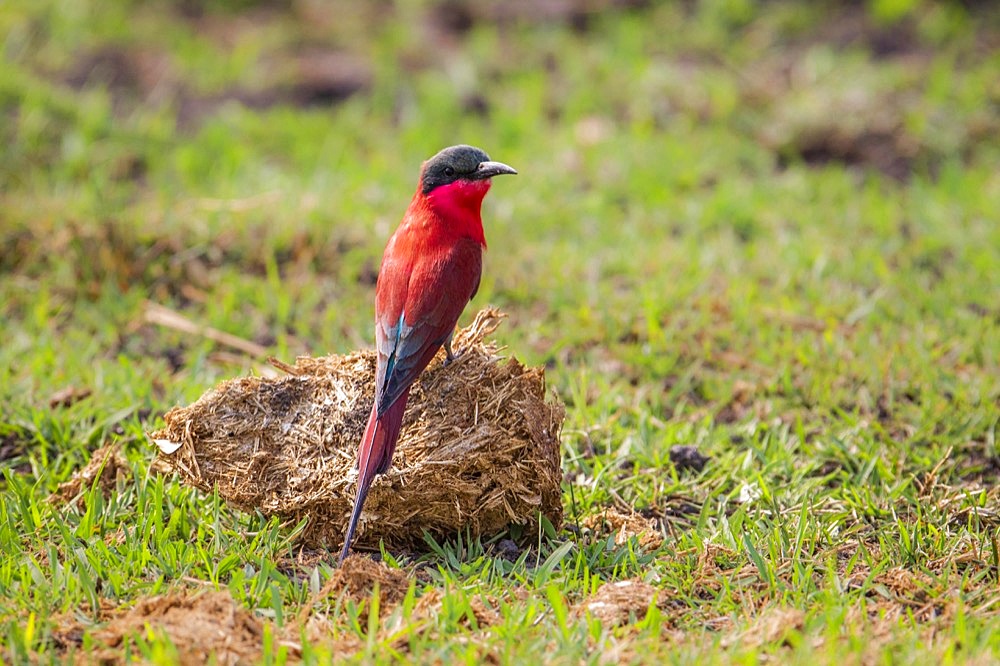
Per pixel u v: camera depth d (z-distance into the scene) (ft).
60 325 41.52
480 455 27.99
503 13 67.31
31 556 27.61
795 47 63.46
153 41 63.82
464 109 58.65
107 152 53.67
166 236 45.14
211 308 41.60
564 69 61.87
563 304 42.34
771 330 40.01
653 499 31.50
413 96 59.72
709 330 40.37
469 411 28.40
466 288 29.37
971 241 46.44
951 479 32.76
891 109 56.39
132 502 30.19
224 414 28.76
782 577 27.30
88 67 60.80
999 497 31.30
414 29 65.67
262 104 59.52
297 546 28.66
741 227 48.67
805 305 41.96
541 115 58.23
